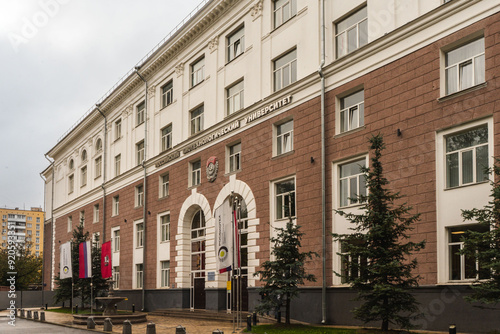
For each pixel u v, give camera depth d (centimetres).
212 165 2864
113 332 2084
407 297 1559
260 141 2533
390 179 1884
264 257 2425
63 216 5375
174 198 3247
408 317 1560
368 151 1977
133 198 3797
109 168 4297
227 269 1975
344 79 2120
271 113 2478
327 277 2075
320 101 2214
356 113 2094
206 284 2830
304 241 2209
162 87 3594
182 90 3288
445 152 1733
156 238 3422
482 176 1617
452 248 1680
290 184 2366
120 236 3950
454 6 1728
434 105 1766
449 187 1706
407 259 1777
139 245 3709
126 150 4000
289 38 2433
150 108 3666
